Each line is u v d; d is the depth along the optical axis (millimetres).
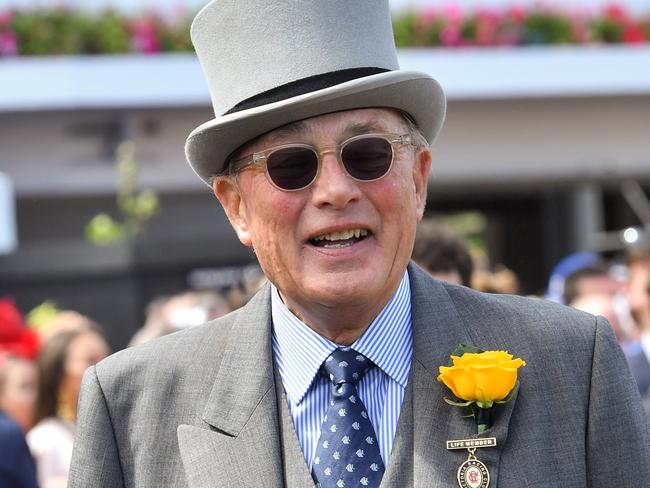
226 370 2512
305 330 2457
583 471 2328
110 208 11852
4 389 5309
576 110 11102
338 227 2283
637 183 12148
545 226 12883
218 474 2377
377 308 2424
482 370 2266
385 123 2348
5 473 4445
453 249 4344
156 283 8180
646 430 2398
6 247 9812
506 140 11094
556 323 2455
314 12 2336
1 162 10344
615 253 12094
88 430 2518
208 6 2416
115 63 9953
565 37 10688
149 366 2561
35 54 9906
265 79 2354
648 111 11188
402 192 2336
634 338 6172
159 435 2484
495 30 10617
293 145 2301
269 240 2363
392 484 2303
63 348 5242
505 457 2301
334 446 2363
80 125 10344
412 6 10617
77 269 8172
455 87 10508
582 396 2373
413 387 2408
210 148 2432
